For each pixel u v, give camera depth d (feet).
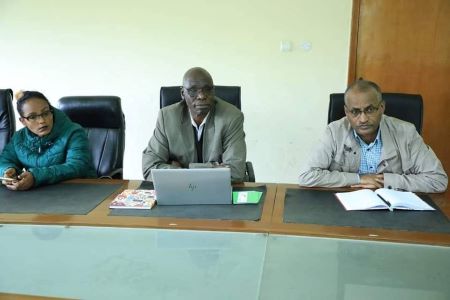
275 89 10.39
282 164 10.87
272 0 9.89
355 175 5.44
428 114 10.07
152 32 10.46
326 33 9.92
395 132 5.74
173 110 6.38
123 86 10.90
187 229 4.21
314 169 5.62
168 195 4.83
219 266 3.54
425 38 9.68
